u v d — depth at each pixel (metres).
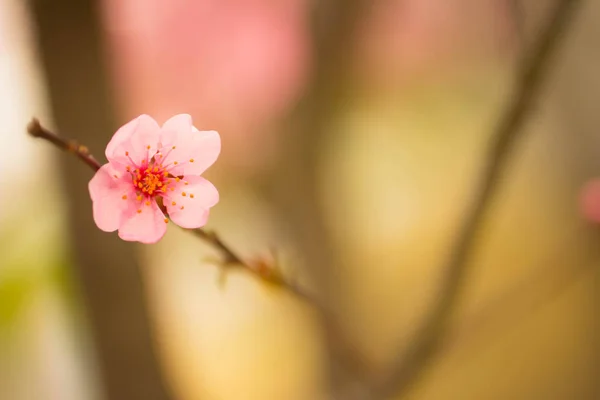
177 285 1.05
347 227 0.99
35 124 0.50
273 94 1.02
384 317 1.03
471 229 0.58
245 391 1.13
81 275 0.60
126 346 0.61
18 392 0.76
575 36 1.00
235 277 1.11
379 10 0.97
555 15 0.55
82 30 0.58
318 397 0.84
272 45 1.03
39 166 0.72
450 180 1.27
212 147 0.51
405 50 1.16
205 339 1.15
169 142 0.51
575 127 1.09
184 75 1.04
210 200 0.51
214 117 1.03
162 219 0.51
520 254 1.15
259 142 0.98
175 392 0.63
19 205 0.69
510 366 1.10
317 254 0.86
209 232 0.53
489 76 1.23
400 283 1.15
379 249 1.18
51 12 0.58
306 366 1.14
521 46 0.57
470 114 1.25
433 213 1.24
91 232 0.60
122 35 0.95
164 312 0.76
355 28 0.79
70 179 0.59
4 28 0.82
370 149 1.17
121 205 0.51
